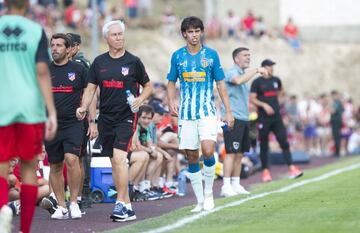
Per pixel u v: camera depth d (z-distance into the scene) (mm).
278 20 144375
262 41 126812
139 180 40844
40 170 37562
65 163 36062
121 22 32031
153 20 124750
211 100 32781
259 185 47312
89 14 105062
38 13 93938
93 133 34062
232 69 42469
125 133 31547
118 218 31609
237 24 125688
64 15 107688
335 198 36438
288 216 30453
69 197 36500
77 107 32875
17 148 24938
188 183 51875
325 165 69000
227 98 33281
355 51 131875
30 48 24750
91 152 39781
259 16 133500
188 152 33344
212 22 124438
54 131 24578
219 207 34219
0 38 24797
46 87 24641
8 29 24828
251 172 57344
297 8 144375
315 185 44469
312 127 97875
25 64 24797
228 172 41344
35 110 24750
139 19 125062
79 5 121438
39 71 24594
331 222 28375
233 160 41500
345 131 93938
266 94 51281
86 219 32969
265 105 50938
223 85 33062
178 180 43688
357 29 143250
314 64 128000
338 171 56094
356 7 143125
